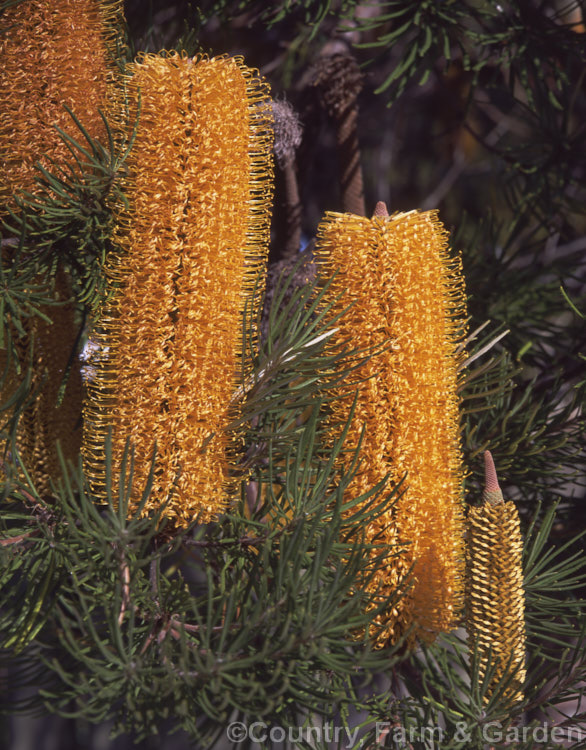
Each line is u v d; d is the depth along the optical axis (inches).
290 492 31.3
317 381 32.5
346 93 40.1
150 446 30.7
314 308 32.2
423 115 79.7
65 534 31.0
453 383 32.9
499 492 31.5
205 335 30.9
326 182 71.2
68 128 32.1
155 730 29.0
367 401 32.0
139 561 29.8
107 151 31.6
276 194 39.6
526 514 38.4
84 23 32.4
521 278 42.5
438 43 38.5
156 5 41.2
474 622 31.4
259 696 28.7
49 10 32.0
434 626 31.9
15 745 90.8
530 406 37.9
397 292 32.0
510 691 31.1
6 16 32.0
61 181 32.0
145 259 30.9
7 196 32.2
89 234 32.0
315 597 29.8
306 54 43.4
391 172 86.2
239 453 32.4
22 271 32.6
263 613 29.4
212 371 31.0
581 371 39.7
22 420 33.2
